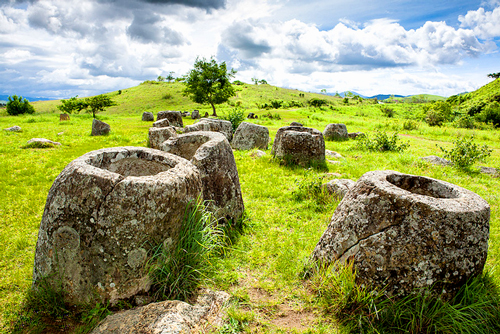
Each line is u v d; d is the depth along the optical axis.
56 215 2.50
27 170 7.25
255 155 9.65
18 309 2.68
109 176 2.47
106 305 2.53
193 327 2.31
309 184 5.66
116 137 13.20
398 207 2.58
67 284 2.53
